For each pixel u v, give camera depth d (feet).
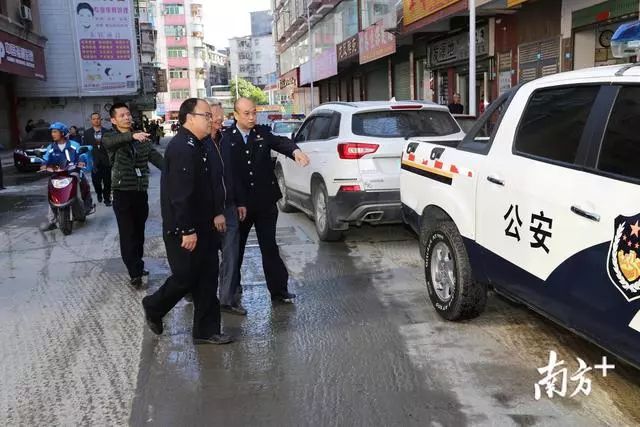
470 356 14.01
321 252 24.49
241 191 17.35
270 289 18.21
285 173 32.35
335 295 18.89
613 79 11.06
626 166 10.22
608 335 10.36
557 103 12.40
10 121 113.19
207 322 15.24
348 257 23.54
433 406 11.76
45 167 31.09
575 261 10.89
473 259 14.65
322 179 25.40
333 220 24.38
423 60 72.84
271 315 17.28
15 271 23.24
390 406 11.82
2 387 13.16
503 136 13.74
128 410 12.03
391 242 25.96
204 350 14.94
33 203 42.80
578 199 10.89
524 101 13.44
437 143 17.66
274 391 12.62
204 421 11.52
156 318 15.37
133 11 119.96
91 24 115.96
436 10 53.67
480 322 16.11
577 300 10.93
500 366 13.44
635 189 9.80
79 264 24.12
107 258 25.03
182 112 14.28
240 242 18.12
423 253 17.17
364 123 23.88
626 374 12.90
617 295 9.93
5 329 16.78
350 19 99.66
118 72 118.62
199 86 364.38
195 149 14.23
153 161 20.99
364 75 103.45
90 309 18.42
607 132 10.84
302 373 13.42
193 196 14.20
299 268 22.13
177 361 14.35
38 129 73.92
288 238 27.27
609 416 11.21
